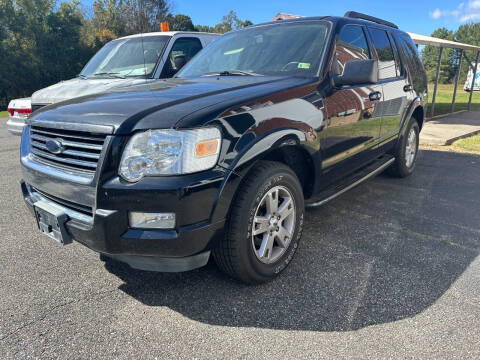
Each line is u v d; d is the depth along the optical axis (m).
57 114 2.36
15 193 4.60
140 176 1.99
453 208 3.96
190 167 2.01
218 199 2.11
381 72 4.02
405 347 1.94
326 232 3.37
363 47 3.75
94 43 33.69
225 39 3.92
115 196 2.01
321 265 2.79
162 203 1.97
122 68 5.71
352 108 3.28
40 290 2.51
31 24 31.06
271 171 2.40
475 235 3.29
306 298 2.38
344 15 3.91
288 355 1.90
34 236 3.35
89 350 1.96
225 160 2.13
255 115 2.33
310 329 2.09
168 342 2.01
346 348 1.94
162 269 2.16
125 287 2.54
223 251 2.32
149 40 5.84
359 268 2.74
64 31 33.00
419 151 6.95
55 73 31.39
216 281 2.60
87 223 2.13
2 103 29.47
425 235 3.29
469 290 2.44
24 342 2.01
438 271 2.68
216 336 2.05
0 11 30.30
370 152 3.86
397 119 4.41
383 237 3.26
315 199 3.04
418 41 10.10
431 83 37.41
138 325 2.15
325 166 3.00
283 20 3.73
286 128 2.48
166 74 5.47
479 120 11.13
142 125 2.02
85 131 2.12
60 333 2.09
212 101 2.28
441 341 1.97
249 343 1.99
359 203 4.13
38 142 2.53
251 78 2.99
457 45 11.91
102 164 2.03
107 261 2.90
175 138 2.00
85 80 5.57
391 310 2.24
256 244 2.58
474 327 2.08
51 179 2.30
